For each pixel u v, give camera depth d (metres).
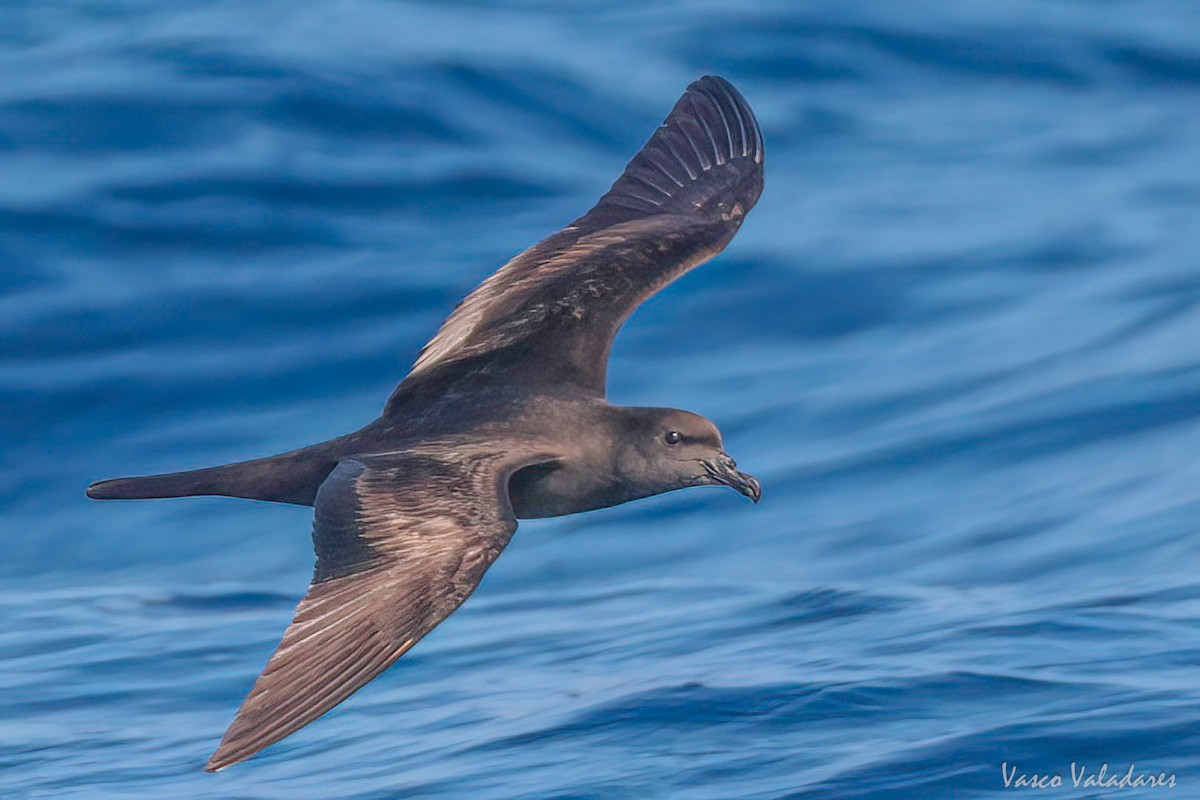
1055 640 11.19
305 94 21.89
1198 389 16.39
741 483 8.63
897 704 10.25
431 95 22.45
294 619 7.16
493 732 10.51
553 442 8.52
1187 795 8.87
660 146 9.88
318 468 8.53
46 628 13.42
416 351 17.58
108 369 17.05
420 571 7.29
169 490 8.68
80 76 21.86
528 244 19.61
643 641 12.29
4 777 10.65
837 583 13.41
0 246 18.39
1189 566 12.98
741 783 9.39
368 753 10.50
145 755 10.84
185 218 19.22
